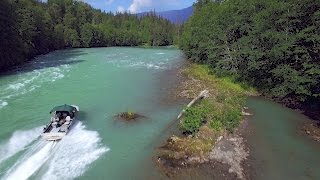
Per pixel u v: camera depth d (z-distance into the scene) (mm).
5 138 25203
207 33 56438
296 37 32062
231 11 52562
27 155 22500
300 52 32094
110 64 65625
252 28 43875
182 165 21344
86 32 129000
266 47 38562
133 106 34594
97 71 55625
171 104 35625
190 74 53188
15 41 61281
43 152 23047
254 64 38781
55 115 28016
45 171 20516
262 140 25703
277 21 35438
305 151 23859
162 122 29672
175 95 39500
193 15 84438
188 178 19797
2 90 39875
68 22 128750
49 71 54656
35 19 87688
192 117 27531
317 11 29969
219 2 72562
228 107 31953
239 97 36750
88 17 159625
